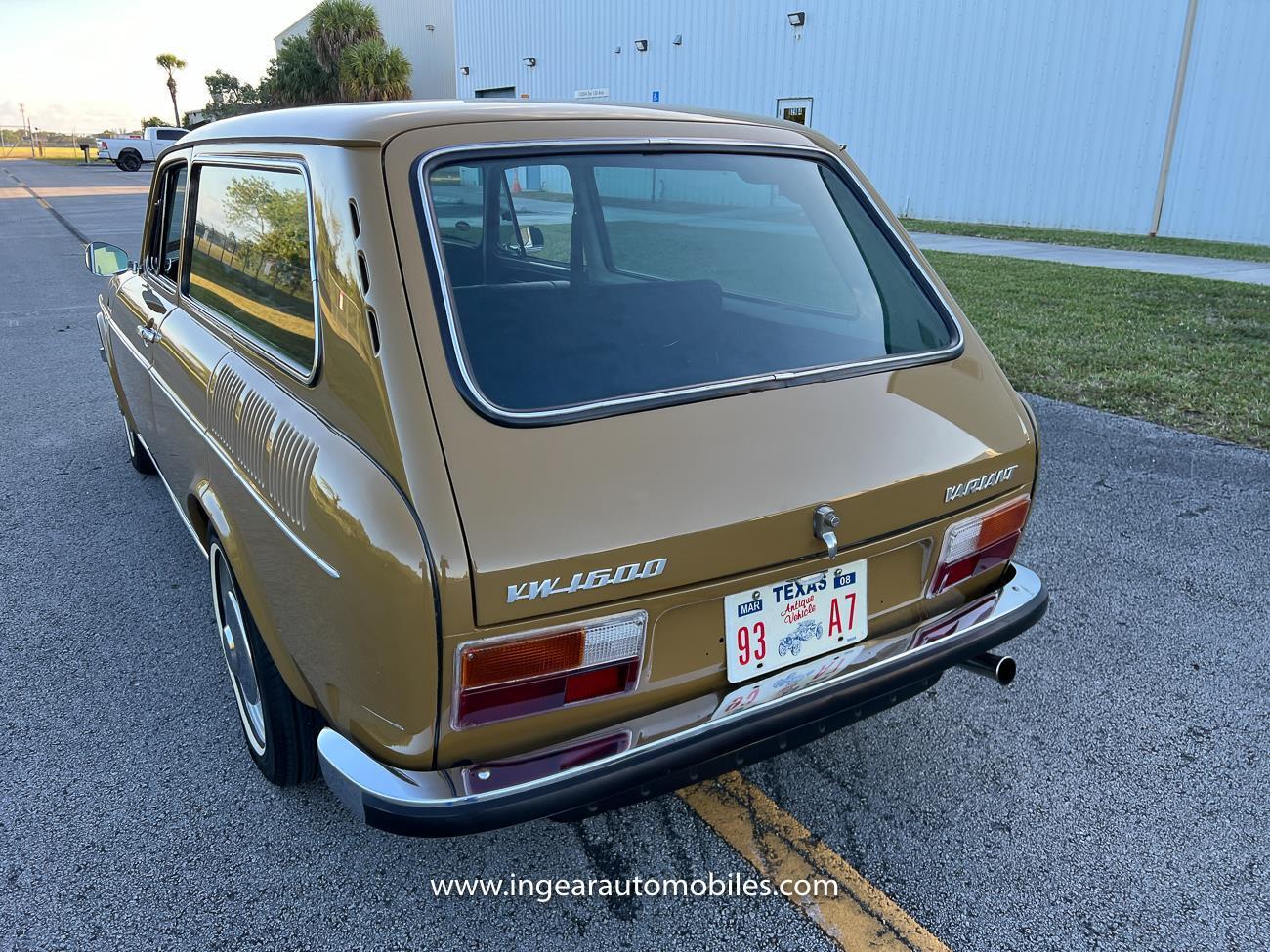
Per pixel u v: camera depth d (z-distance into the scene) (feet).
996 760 9.17
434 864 7.85
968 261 41.39
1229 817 8.34
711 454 6.31
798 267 8.07
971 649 7.39
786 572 6.60
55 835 8.11
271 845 8.03
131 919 7.23
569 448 5.95
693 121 8.05
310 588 6.22
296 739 8.04
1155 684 10.36
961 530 7.55
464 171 6.73
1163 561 13.19
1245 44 45.93
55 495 15.83
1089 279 35.81
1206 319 28.30
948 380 7.77
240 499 7.45
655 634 6.24
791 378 7.03
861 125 65.26
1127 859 7.88
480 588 5.46
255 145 8.09
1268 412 19.51
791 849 8.03
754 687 6.59
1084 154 53.62
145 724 9.68
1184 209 49.96
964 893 7.53
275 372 7.23
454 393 5.83
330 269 6.34
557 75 91.09
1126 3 49.90
